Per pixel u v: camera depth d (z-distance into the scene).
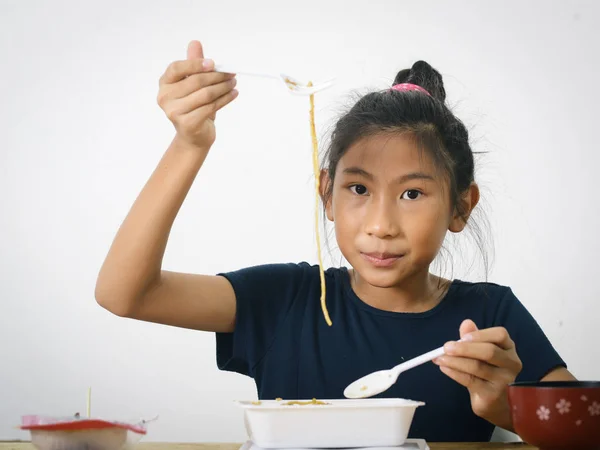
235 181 3.06
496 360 1.05
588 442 0.83
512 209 2.94
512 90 2.97
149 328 3.07
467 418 1.36
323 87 1.04
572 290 2.93
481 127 2.94
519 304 1.48
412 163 1.24
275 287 1.45
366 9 3.06
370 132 1.27
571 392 0.83
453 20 3.02
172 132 3.12
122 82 3.14
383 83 2.95
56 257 3.12
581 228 2.93
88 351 3.08
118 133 3.14
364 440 0.98
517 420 0.88
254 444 1.02
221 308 1.36
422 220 1.25
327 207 1.47
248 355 1.39
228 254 3.04
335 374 1.38
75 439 0.85
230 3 3.10
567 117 2.96
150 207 1.16
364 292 1.44
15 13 3.13
